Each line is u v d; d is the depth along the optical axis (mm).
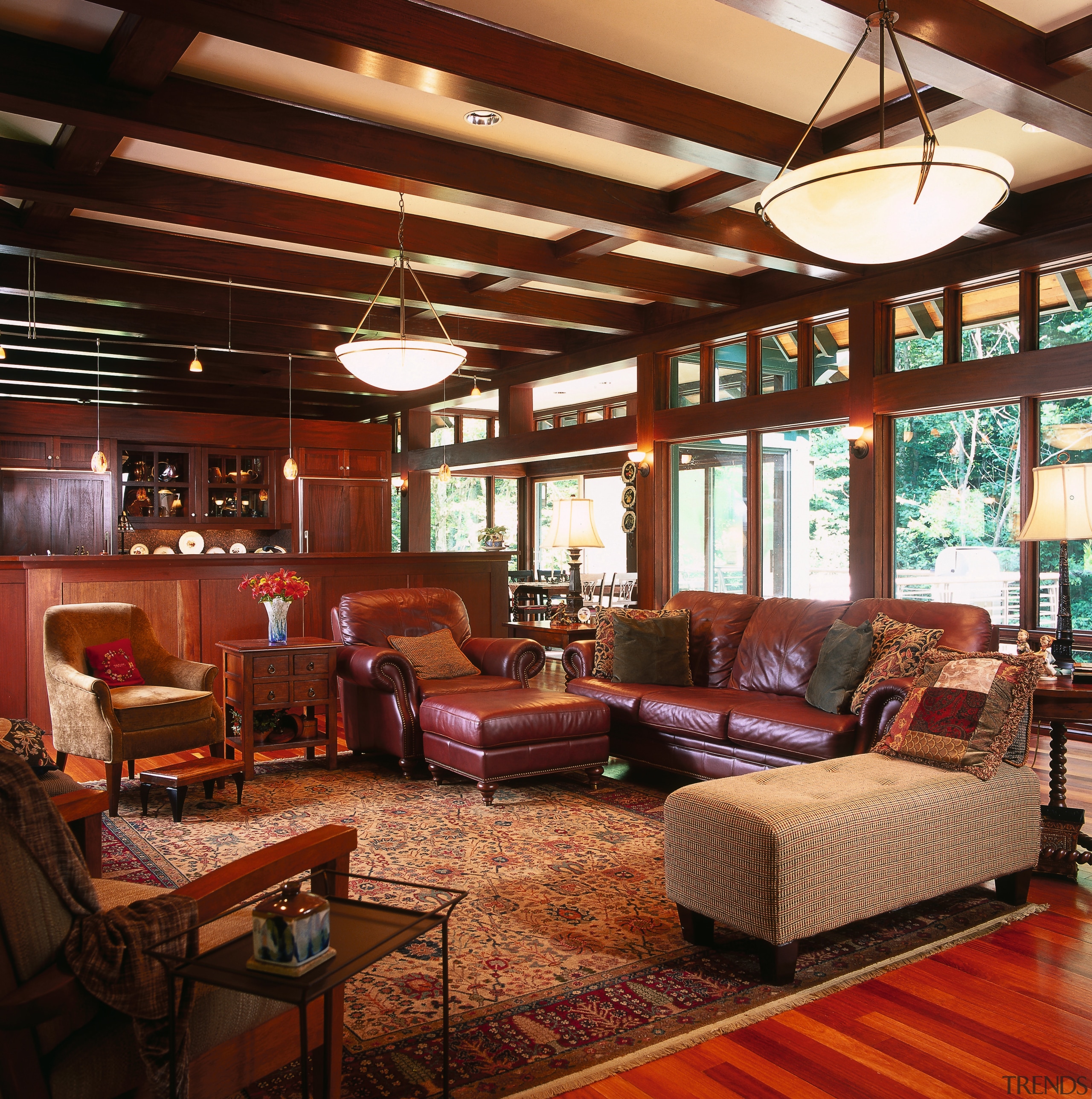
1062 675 3545
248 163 4652
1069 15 3555
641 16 3480
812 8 3039
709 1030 2176
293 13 3074
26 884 1391
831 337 7070
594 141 4625
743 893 2451
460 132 4504
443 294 6996
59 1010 1349
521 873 3256
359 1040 2129
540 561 13797
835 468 7141
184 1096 1456
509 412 10242
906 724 3119
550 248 6289
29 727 2859
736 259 5973
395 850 3496
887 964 2533
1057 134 4039
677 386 8477
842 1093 1935
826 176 2619
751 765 4070
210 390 11055
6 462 8969
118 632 4672
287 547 10617
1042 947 2662
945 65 3426
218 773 4047
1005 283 5930
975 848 2820
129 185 4816
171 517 9906
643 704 4531
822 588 7250
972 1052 2090
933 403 6207
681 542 8547
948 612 4082
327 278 6480
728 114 4172
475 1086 1945
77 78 3688
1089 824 3758
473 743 4113
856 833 2529
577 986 2406
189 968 1467
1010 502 5945
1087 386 5398
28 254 5629
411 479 11883
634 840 3627
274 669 4699
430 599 5559
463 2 3373
